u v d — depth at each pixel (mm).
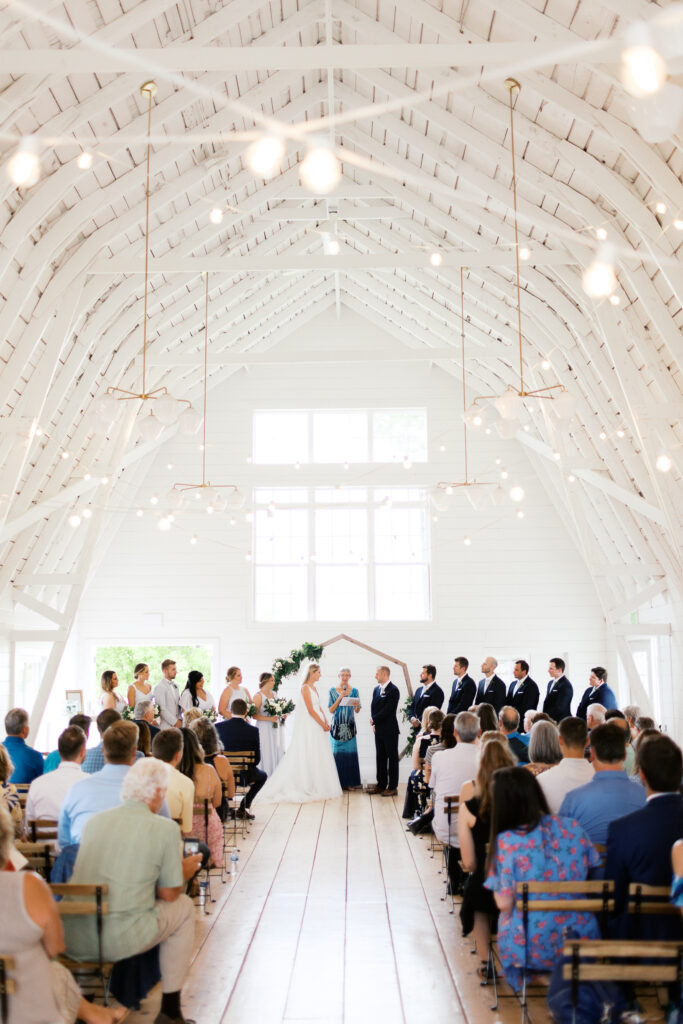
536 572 14711
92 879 4078
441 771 6871
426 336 14664
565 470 11664
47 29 6441
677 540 9961
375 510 15125
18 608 12125
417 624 14703
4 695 11672
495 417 14906
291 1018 4590
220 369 14805
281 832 9594
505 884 4059
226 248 11367
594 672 11164
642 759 4035
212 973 5262
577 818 4586
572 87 7215
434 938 5902
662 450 9555
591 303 9367
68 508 12023
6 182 7082
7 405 9422
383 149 9984
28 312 8875
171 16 7270
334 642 14625
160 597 14719
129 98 7758
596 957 3838
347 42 9070
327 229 12664
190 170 9180
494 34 7465
